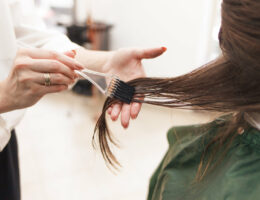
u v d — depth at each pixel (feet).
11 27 2.56
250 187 1.49
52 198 5.31
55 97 10.32
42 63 1.76
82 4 10.50
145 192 5.51
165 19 8.61
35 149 6.87
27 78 1.78
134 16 9.39
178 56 8.71
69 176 5.91
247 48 1.36
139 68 2.38
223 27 1.49
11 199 3.24
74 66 1.91
